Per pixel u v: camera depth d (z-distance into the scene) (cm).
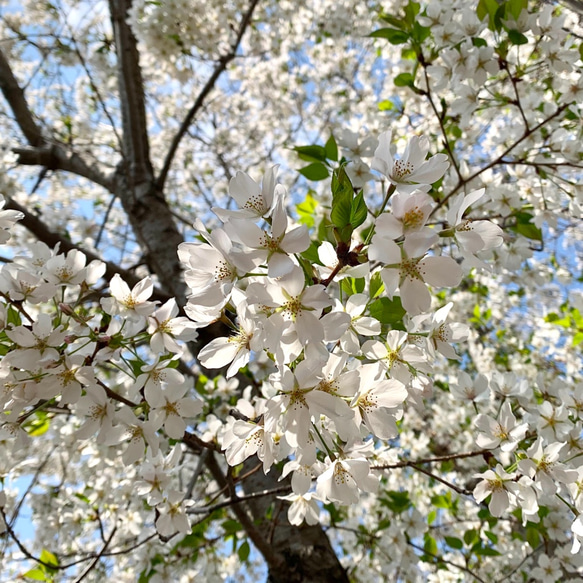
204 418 62
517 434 39
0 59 108
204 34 90
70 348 34
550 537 53
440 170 30
